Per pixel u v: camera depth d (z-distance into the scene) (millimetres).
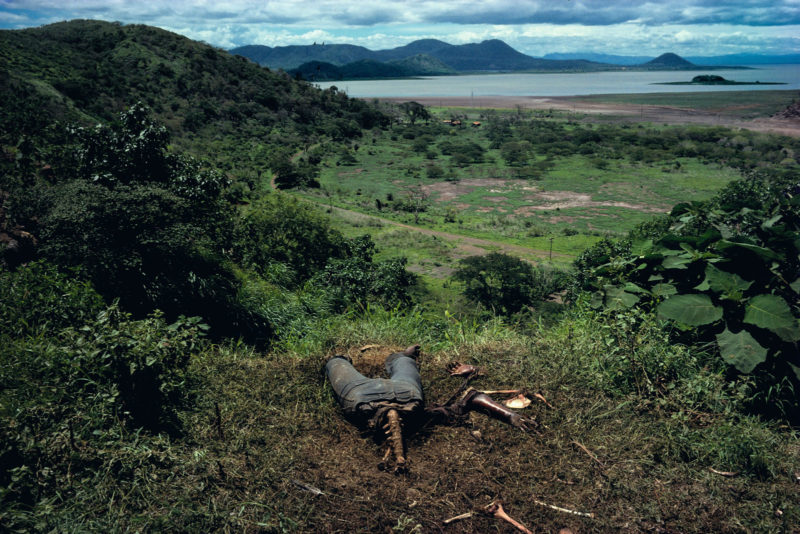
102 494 2693
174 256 8070
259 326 7621
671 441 3189
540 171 95938
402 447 3154
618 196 76188
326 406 3729
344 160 106375
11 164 10102
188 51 142500
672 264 4562
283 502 2760
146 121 10055
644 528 2648
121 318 4297
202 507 2668
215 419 3506
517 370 4215
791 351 3766
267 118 130250
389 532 2625
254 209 19969
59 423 3090
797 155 104812
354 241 23266
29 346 3949
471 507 2785
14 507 2539
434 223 62281
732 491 2850
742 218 5520
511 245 51781
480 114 199250
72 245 6832
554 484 2939
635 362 3875
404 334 5285
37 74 84250
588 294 5352
